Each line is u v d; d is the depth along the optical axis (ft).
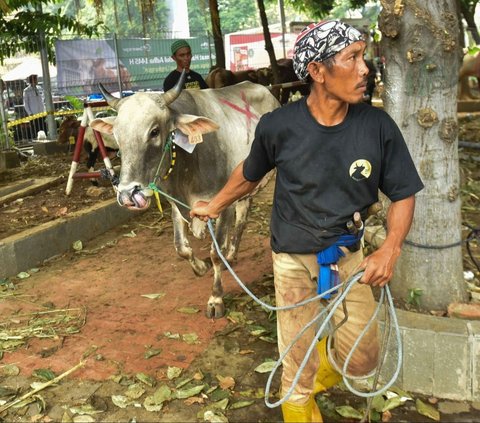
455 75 11.58
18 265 18.19
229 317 14.38
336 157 7.73
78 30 40.47
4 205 23.76
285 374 9.00
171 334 13.79
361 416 10.33
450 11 11.30
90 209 21.88
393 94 11.90
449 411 10.62
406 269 12.32
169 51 42.52
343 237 8.09
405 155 7.82
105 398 11.44
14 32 37.93
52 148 38.06
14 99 44.04
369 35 48.39
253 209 23.91
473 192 21.88
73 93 39.22
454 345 10.76
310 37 7.42
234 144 15.15
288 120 7.89
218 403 11.01
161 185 13.25
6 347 13.44
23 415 10.98
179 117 12.58
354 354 9.02
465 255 15.19
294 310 8.68
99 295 16.29
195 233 14.40
